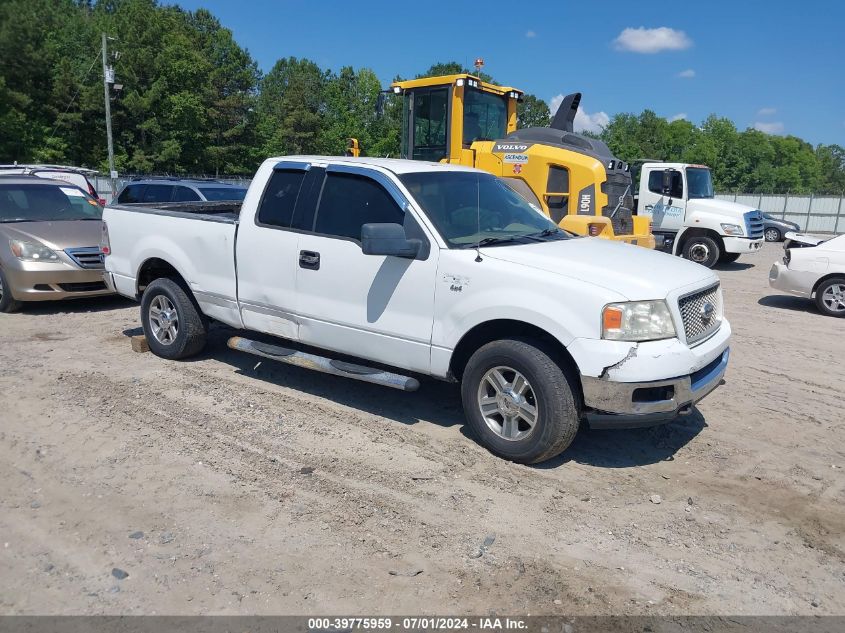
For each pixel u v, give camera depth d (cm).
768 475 467
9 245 893
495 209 554
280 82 9406
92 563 349
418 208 499
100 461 463
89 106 4984
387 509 407
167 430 517
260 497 418
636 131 7856
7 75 4644
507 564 355
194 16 7819
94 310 945
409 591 331
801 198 4075
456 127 1140
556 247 504
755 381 683
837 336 904
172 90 5556
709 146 7831
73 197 1073
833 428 557
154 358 702
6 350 725
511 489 436
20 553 357
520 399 459
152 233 675
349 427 530
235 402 578
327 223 543
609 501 425
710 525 400
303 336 563
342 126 6950
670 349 429
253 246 583
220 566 348
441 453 485
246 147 6219
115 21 5922
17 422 527
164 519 391
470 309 464
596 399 427
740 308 1108
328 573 344
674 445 515
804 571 357
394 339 506
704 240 1669
